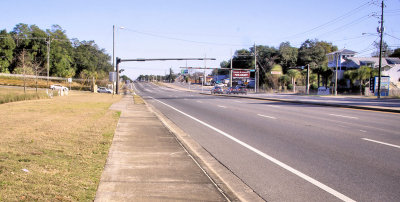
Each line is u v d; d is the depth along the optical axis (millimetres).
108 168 6793
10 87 58344
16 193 4898
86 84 89875
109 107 23969
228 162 8000
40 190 5105
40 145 8539
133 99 39500
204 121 16828
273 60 107688
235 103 32406
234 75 98188
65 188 5301
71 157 7438
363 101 36656
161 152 8531
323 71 79750
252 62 113500
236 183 6355
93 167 6691
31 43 88312
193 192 5438
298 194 5707
